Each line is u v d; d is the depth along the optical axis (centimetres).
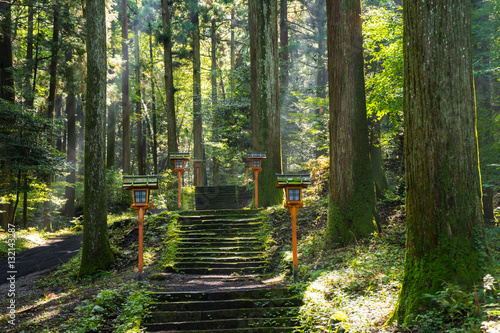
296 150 2364
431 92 504
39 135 1767
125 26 2642
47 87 2623
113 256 1199
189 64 3073
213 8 2684
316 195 1530
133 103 3369
